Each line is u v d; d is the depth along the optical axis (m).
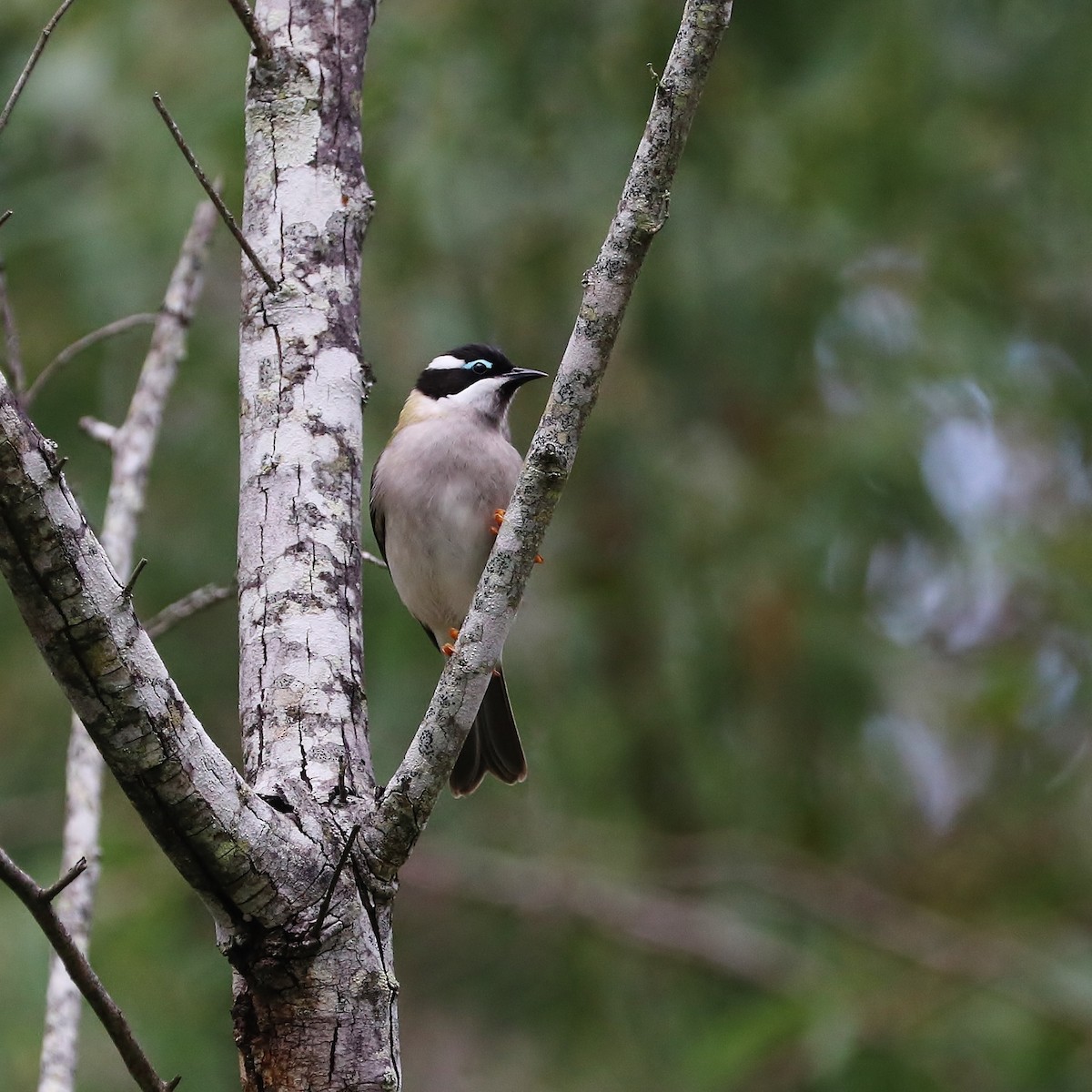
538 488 4.77
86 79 11.41
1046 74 12.62
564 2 11.96
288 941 4.54
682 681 12.41
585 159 11.96
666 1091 12.02
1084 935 12.09
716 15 4.71
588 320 4.77
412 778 4.74
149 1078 3.96
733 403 13.05
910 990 11.16
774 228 12.30
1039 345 14.23
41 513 4.03
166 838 4.38
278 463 5.31
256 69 5.76
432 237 11.39
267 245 5.59
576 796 12.74
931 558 13.21
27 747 12.38
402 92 11.76
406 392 11.89
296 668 5.01
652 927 12.49
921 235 13.34
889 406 12.64
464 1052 12.62
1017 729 13.48
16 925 9.96
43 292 12.18
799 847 13.00
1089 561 12.63
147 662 4.24
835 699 12.49
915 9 12.34
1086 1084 10.53
